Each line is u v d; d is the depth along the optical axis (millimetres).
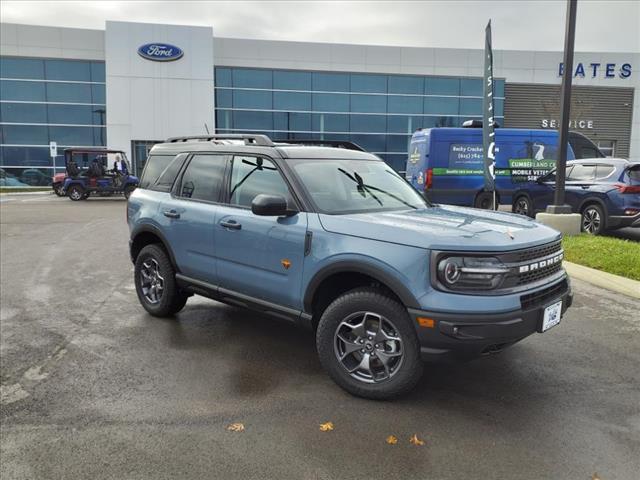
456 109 30875
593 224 10539
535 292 3410
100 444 3086
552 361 4336
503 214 4410
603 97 32594
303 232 3844
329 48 29812
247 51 29422
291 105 30016
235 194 4551
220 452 2994
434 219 3830
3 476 2785
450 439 3115
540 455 2951
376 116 30438
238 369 4188
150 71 28406
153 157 5754
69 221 14789
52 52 28672
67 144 29438
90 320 5504
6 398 3699
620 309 5824
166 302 5352
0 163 29094
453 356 3242
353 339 3684
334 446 3043
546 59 31578
